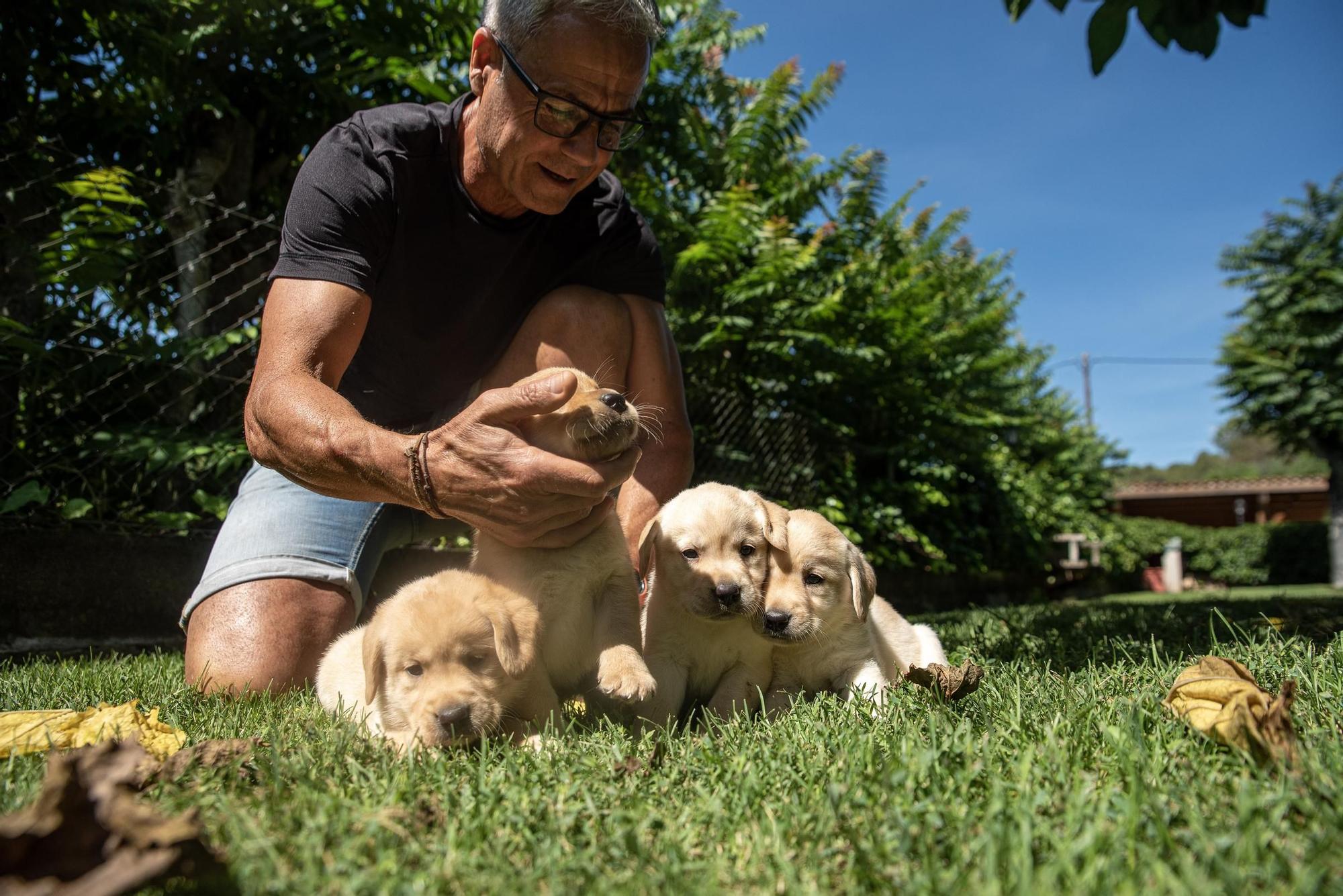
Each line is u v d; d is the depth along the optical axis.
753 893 0.32
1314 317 5.85
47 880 0.29
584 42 0.73
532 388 0.60
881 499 2.64
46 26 1.35
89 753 0.32
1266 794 0.36
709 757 0.47
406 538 1.04
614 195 1.00
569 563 0.72
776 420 2.26
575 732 0.62
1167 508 9.79
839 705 0.65
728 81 2.63
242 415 1.47
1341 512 6.11
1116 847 0.32
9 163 1.32
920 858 0.33
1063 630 1.10
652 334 1.00
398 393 0.97
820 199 2.56
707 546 0.83
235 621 0.85
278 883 0.31
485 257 0.91
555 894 0.31
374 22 1.66
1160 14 0.88
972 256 3.72
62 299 1.33
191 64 1.46
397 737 0.62
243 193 1.55
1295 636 0.77
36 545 1.20
